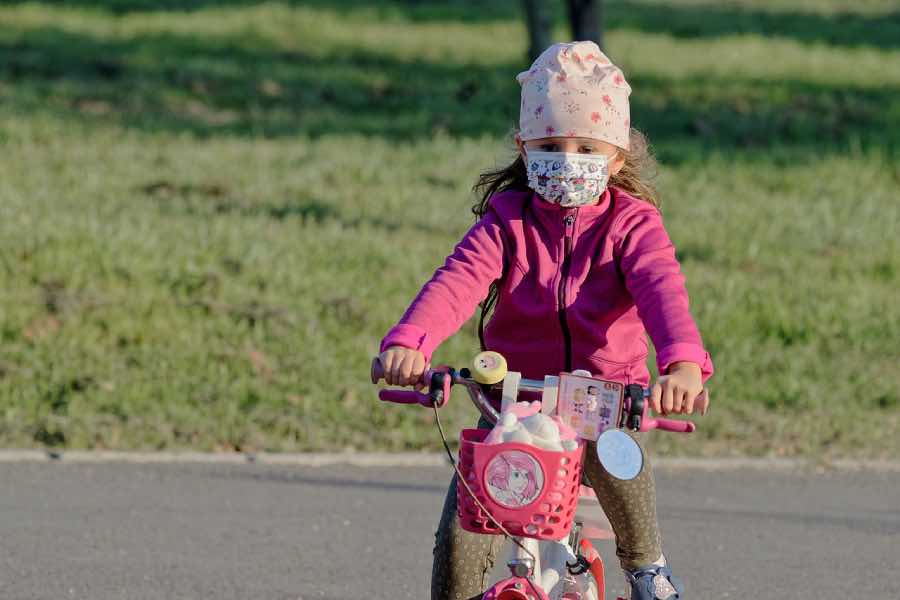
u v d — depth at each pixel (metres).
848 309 33.88
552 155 11.48
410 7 98.12
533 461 9.75
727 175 49.97
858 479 23.91
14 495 21.09
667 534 20.52
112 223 36.25
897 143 57.94
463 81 69.56
